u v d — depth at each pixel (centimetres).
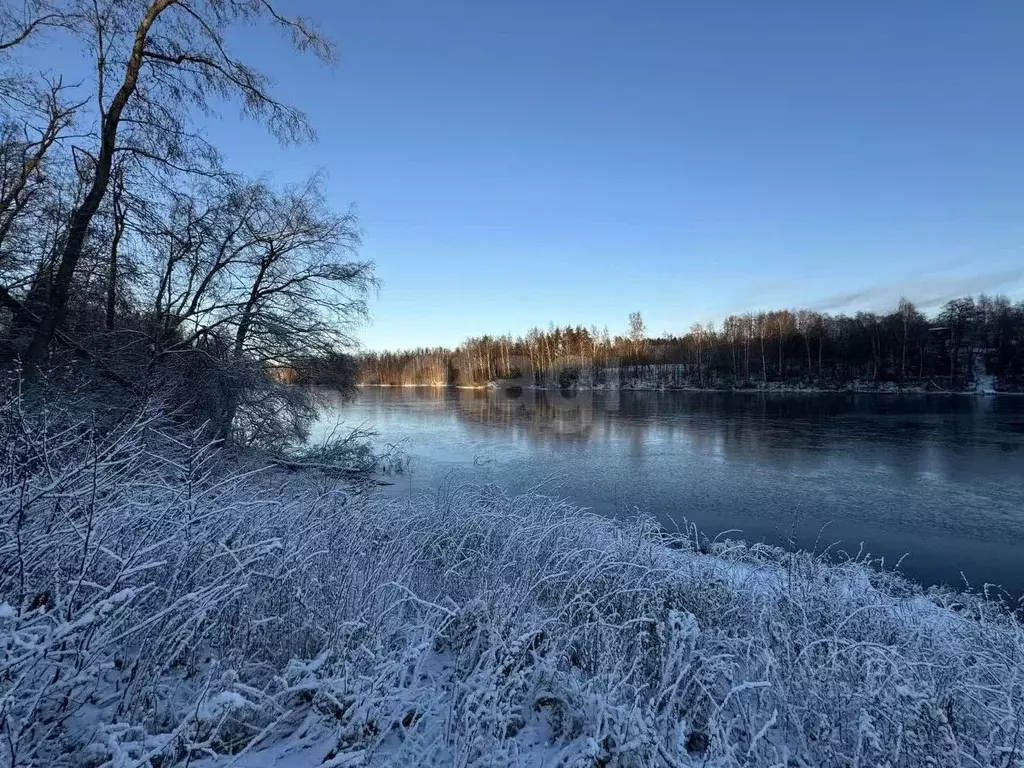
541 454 2164
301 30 974
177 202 1113
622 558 496
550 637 333
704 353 6812
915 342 5509
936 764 244
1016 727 264
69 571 252
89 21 866
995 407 3794
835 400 4575
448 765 225
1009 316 5312
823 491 1561
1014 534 1198
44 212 867
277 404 1304
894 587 757
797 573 526
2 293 791
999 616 610
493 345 9269
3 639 165
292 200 1475
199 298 1283
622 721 240
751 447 2288
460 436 2698
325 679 237
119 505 316
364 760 214
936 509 1379
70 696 216
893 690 293
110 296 1015
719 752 234
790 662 319
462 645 331
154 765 204
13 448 276
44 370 750
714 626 411
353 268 1555
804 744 261
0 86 825
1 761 175
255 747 231
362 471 1583
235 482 418
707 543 851
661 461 2008
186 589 273
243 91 1009
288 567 332
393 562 411
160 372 1005
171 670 271
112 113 874
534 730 272
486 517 627
